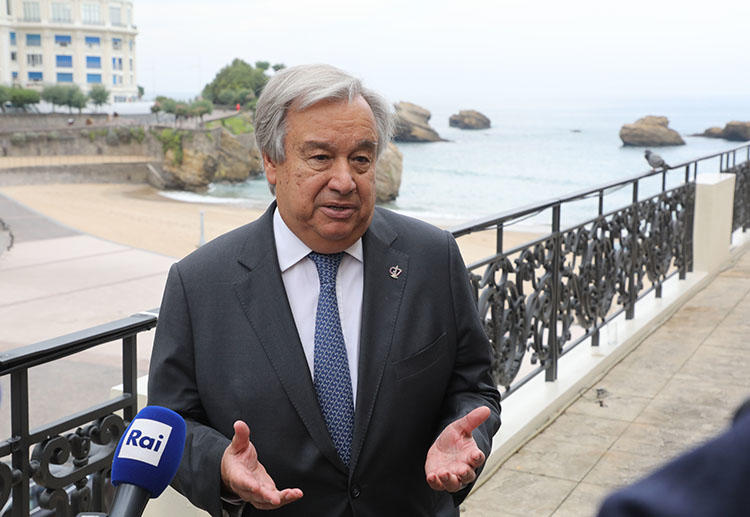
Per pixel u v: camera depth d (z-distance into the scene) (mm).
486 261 3414
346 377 1493
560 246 4168
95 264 24828
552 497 3109
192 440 1435
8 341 16453
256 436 1472
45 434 1825
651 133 104938
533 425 3744
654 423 3828
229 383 1479
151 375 1519
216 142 70500
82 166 68500
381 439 1479
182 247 31547
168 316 1516
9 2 142875
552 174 89000
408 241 1586
